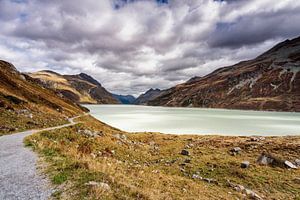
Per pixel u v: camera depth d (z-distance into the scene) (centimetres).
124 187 1388
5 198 1180
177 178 2530
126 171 2089
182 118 15600
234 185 2602
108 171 1675
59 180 1384
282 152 4297
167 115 18475
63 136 3991
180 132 9162
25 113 6156
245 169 3272
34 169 1662
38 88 13375
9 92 8150
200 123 12450
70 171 1550
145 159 3888
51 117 7119
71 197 1172
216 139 6300
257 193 2436
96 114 19262
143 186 1659
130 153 4006
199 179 2797
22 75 13862
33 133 3756
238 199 2108
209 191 2209
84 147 3312
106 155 3322
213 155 4272
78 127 5631
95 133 5000
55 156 2061
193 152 4612
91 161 1864
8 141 3056
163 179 2269
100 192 1220
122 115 18175
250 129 10188
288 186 2698
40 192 1247
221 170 3228
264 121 13975
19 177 1497
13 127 4462
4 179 1463
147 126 10956
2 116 5103
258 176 2994
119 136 5725
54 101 11619
